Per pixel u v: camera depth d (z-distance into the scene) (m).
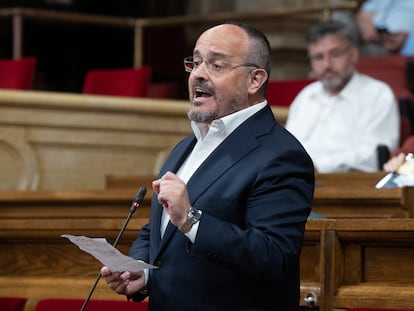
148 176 16.83
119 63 28.64
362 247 10.10
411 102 18.95
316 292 10.37
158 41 27.38
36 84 27.11
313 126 18.31
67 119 18.92
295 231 8.68
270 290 8.82
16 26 24.09
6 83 20.80
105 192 14.99
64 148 18.92
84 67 28.59
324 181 15.68
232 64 9.12
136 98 19.22
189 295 8.86
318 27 18.22
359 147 17.50
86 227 11.30
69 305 11.34
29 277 11.69
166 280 8.98
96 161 19.05
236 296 8.79
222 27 9.26
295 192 8.79
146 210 14.67
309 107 18.45
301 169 8.91
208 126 9.29
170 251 9.04
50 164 18.86
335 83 18.06
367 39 22.84
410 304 9.75
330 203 13.63
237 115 9.14
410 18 22.69
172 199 8.46
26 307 12.05
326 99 18.31
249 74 9.16
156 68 27.27
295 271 8.92
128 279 9.20
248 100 9.23
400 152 16.66
